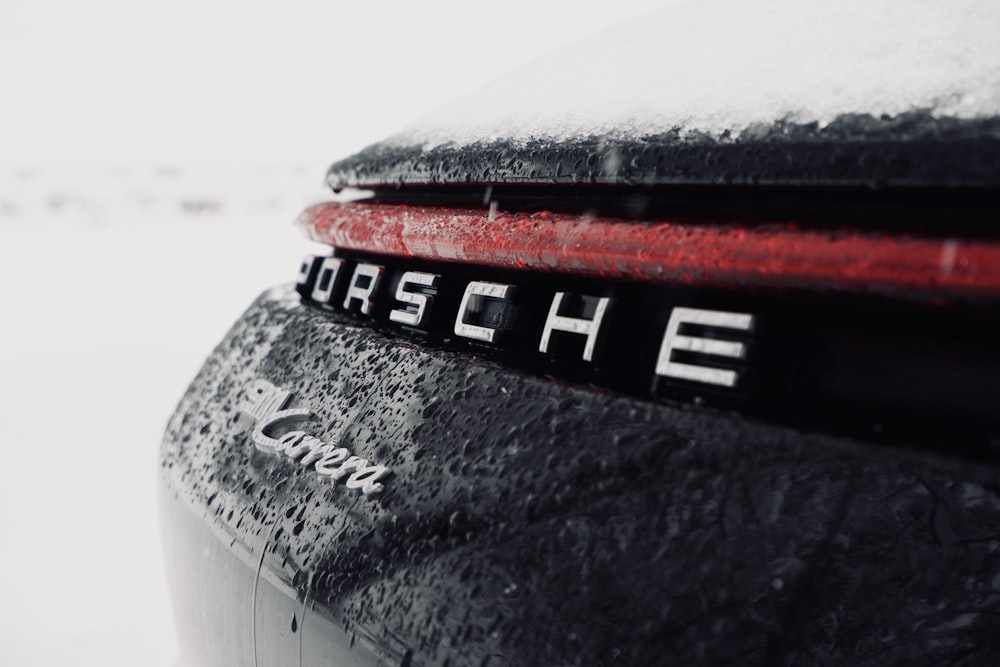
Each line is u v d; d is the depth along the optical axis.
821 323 0.39
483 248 0.50
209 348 3.55
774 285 0.39
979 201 0.35
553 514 0.41
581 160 0.47
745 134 0.41
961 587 0.35
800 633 0.36
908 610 0.35
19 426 2.48
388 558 0.45
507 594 0.41
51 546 1.70
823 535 0.37
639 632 0.38
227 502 0.57
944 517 0.35
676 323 0.42
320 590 0.48
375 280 0.58
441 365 0.50
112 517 1.85
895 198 0.37
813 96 0.41
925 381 0.36
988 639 0.35
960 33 0.40
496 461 0.44
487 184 0.52
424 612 0.43
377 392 0.52
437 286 0.54
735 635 0.37
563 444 0.43
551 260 0.47
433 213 0.54
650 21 0.64
